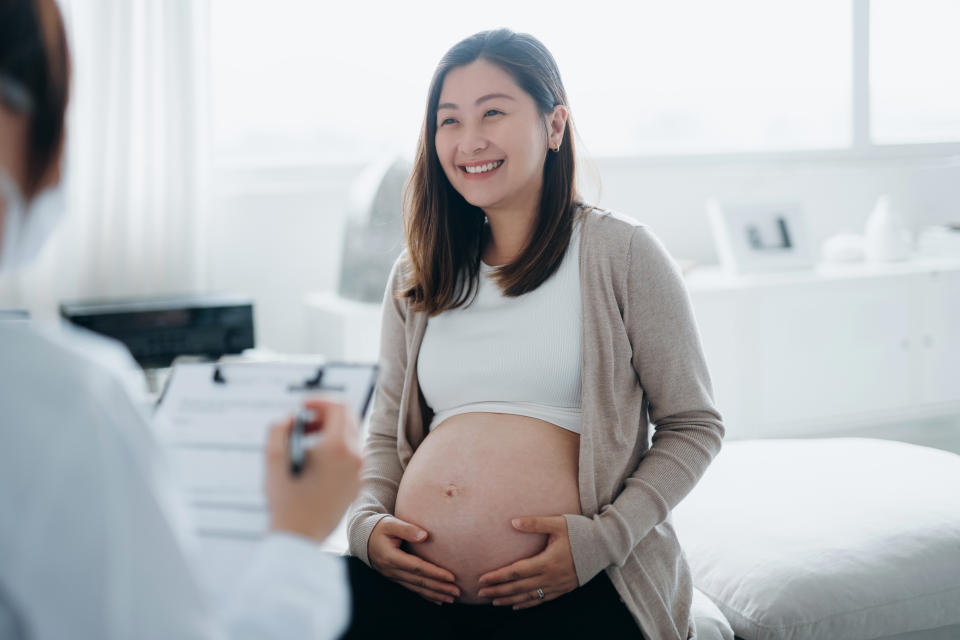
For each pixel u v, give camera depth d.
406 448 1.35
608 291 1.21
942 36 3.58
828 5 3.44
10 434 0.48
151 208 2.58
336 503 0.64
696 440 1.20
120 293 2.59
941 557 1.39
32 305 2.47
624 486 1.21
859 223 3.56
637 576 1.16
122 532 0.49
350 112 2.97
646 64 3.30
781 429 2.88
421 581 1.16
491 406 1.26
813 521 1.47
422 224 1.33
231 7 2.80
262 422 0.78
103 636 0.48
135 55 2.52
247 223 2.86
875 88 3.54
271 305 2.92
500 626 1.14
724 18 3.36
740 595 1.35
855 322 2.92
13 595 0.47
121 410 0.52
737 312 2.78
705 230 3.37
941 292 3.02
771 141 3.47
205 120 2.62
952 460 1.71
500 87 1.25
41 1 0.53
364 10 2.93
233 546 0.72
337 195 2.95
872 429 3.16
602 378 1.21
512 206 1.30
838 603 1.31
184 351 2.24
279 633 0.57
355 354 2.44
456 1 3.01
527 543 1.15
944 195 3.64
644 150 3.33
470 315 1.30
